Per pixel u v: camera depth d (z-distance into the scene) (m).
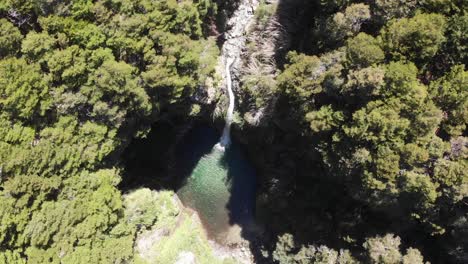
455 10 19.78
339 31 21.06
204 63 25.17
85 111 23.19
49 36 20.77
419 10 20.22
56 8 20.22
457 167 20.05
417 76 20.61
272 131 27.88
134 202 28.39
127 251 25.88
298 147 26.62
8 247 22.02
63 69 21.36
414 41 19.64
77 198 23.64
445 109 20.31
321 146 23.00
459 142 20.23
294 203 28.61
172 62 22.92
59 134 22.30
